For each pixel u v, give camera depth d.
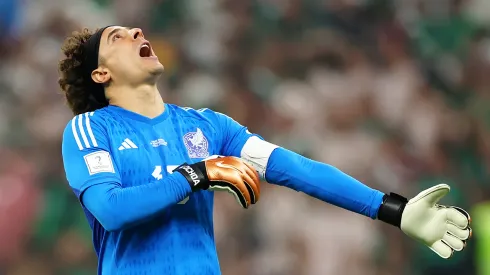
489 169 31.31
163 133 12.15
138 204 11.09
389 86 33.34
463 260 27.72
